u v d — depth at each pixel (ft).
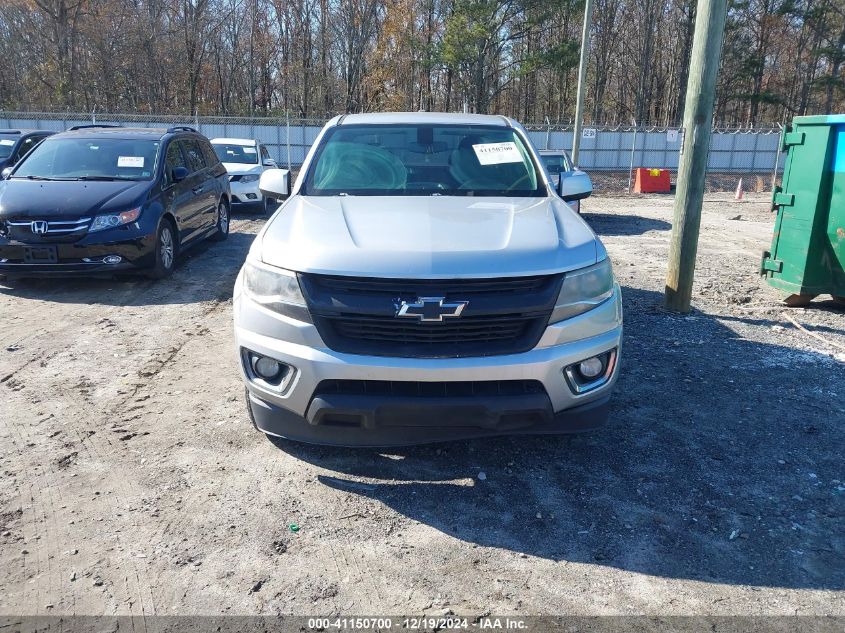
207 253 31.89
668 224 51.16
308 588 8.80
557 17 155.74
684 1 171.12
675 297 22.18
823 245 22.06
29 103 132.57
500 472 11.75
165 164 27.25
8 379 15.71
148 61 143.84
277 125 101.09
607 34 177.27
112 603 8.45
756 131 121.08
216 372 16.39
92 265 23.41
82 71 134.82
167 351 17.88
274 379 10.91
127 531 9.91
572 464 12.07
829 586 9.00
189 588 8.75
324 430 11.10
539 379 10.39
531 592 8.81
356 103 164.04
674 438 13.15
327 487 11.21
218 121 99.50
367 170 14.78
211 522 10.18
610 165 114.62
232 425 13.42
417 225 11.49
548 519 10.43
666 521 10.41
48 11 127.65
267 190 15.93
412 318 10.12
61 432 13.04
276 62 171.53
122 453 12.23
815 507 10.87
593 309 10.90
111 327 19.93
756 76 170.19
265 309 10.80
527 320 10.45
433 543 9.81
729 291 25.73
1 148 41.52
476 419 10.36
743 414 14.32
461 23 132.46
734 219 54.29
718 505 10.87
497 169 14.96
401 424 10.41
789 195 22.67
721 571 9.27
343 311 10.21
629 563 9.42
